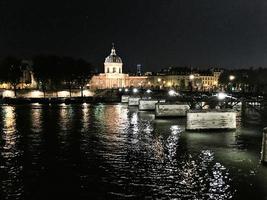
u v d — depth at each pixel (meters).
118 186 36.75
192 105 90.31
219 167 43.53
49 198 33.62
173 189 35.88
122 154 51.06
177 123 84.44
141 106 121.00
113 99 178.38
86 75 197.62
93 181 38.31
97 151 53.12
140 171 42.00
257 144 57.16
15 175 40.62
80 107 139.50
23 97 179.62
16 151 53.38
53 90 195.25
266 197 33.81
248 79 190.50
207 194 34.53
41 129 76.31
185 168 43.22
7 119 95.12
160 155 50.16
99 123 86.38
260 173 40.94
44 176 40.19
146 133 69.81
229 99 82.12
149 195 34.25
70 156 49.88
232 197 33.78
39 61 189.12
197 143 58.38
